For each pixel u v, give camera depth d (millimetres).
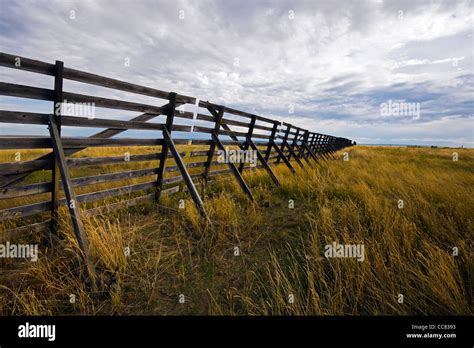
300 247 3320
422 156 20500
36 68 2738
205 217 3980
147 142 4570
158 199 5023
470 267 2393
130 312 2143
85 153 11742
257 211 4645
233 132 7004
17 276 2514
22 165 2920
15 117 2713
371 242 3000
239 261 3002
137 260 2877
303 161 13398
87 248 2566
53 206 3383
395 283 2322
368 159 16328
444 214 4234
